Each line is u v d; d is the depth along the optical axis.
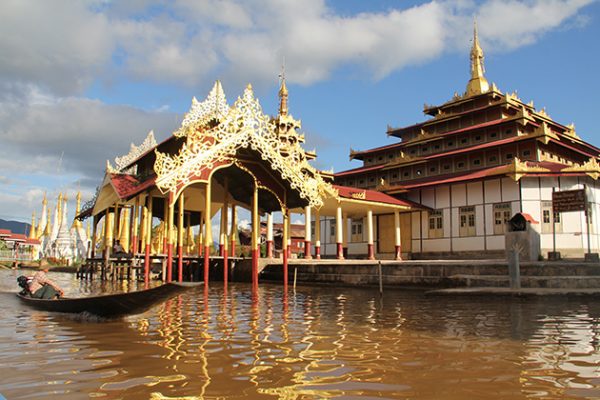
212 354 7.96
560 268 22.45
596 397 5.76
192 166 22.36
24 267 73.50
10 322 11.36
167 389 5.95
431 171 48.03
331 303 17.55
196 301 17.72
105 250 33.50
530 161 41.34
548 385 6.24
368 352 8.24
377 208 43.16
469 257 41.31
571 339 9.73
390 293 23.05
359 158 58.12
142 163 35.22
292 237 73.62
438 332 10.57
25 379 6.38
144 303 11.48
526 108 49.03
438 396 5.75
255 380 6.38
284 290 24.61
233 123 23.31
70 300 12.42
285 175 24.36
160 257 28.88
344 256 46.44
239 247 55.91
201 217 38.94
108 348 8.41
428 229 44.62
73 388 5.97
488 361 7.61
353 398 5.66
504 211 39.56
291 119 56.78
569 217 37.53
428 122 52.91
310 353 8.11
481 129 46.81
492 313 14.52
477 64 54.59
